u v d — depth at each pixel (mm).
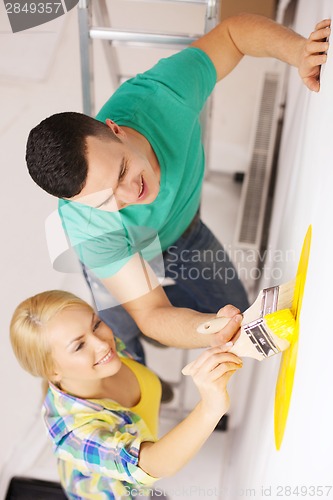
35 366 1430
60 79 2924
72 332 1365
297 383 904
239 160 2941
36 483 2018
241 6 2273
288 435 938
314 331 800
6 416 2266
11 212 2531
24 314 1389
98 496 1485
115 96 1403
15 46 2984
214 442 2211
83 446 1383
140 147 1301
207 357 976
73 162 1057
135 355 1821
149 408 1632
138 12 2934
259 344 964
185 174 1451
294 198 1402
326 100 992
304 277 937
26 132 2768
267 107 2613
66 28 3008
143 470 1272
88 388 1467
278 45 1314
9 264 2473
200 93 1459
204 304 1848
